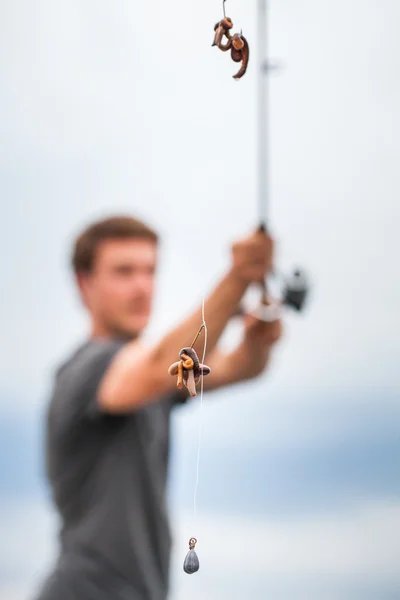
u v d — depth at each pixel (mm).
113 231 3854
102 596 3441
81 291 3990
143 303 3863
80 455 3531
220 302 2789
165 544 3650
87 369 3508
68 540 3553
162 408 3750
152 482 3605
